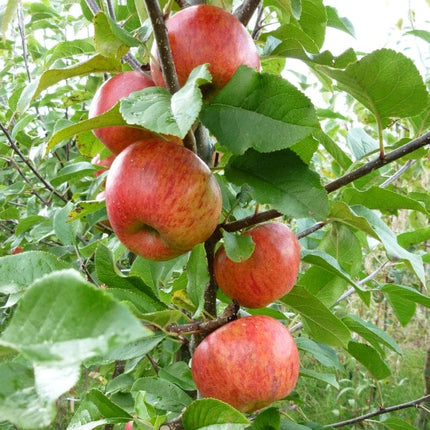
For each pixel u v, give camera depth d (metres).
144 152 1.38
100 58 1.55
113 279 1.57
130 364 2.45
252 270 1.61
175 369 2.26
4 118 4.25
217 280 1.71
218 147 1.99
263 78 1.34
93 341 0.51
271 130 1.34
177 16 1.46
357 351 2.39
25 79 5.42
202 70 1.18
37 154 3.43
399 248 1.67
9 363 0.64
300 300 1.81
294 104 1.33
